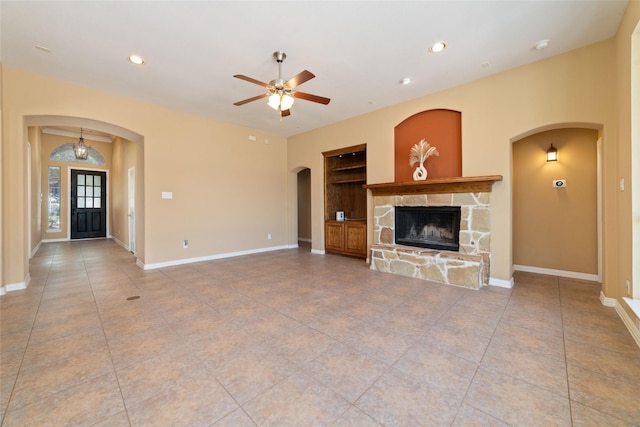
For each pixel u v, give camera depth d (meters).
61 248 7.31
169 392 1.72
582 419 1.49
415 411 1.55
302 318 2.81
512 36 3.01
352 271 4.75
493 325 2.63
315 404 1.61
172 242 5.24
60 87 3.96
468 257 3.86
